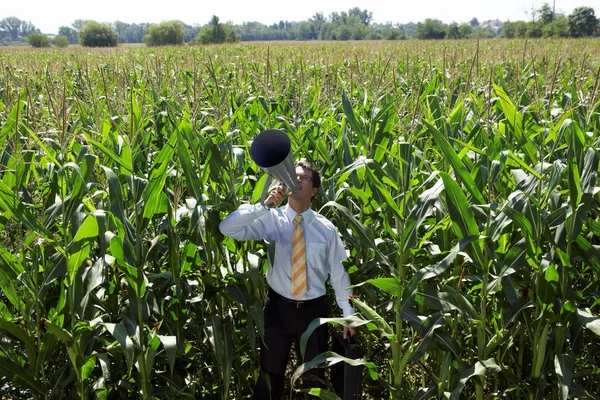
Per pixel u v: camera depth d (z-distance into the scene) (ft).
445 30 320.29
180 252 11.97
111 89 27.12
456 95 26.16
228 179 12.46
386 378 13.35
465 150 12.07
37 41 266.57
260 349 11.80
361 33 467.11
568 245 9.98
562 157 15.10
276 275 11.27
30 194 13.56
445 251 11.42
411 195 11.39
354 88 28.84
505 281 10.53
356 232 10.65
